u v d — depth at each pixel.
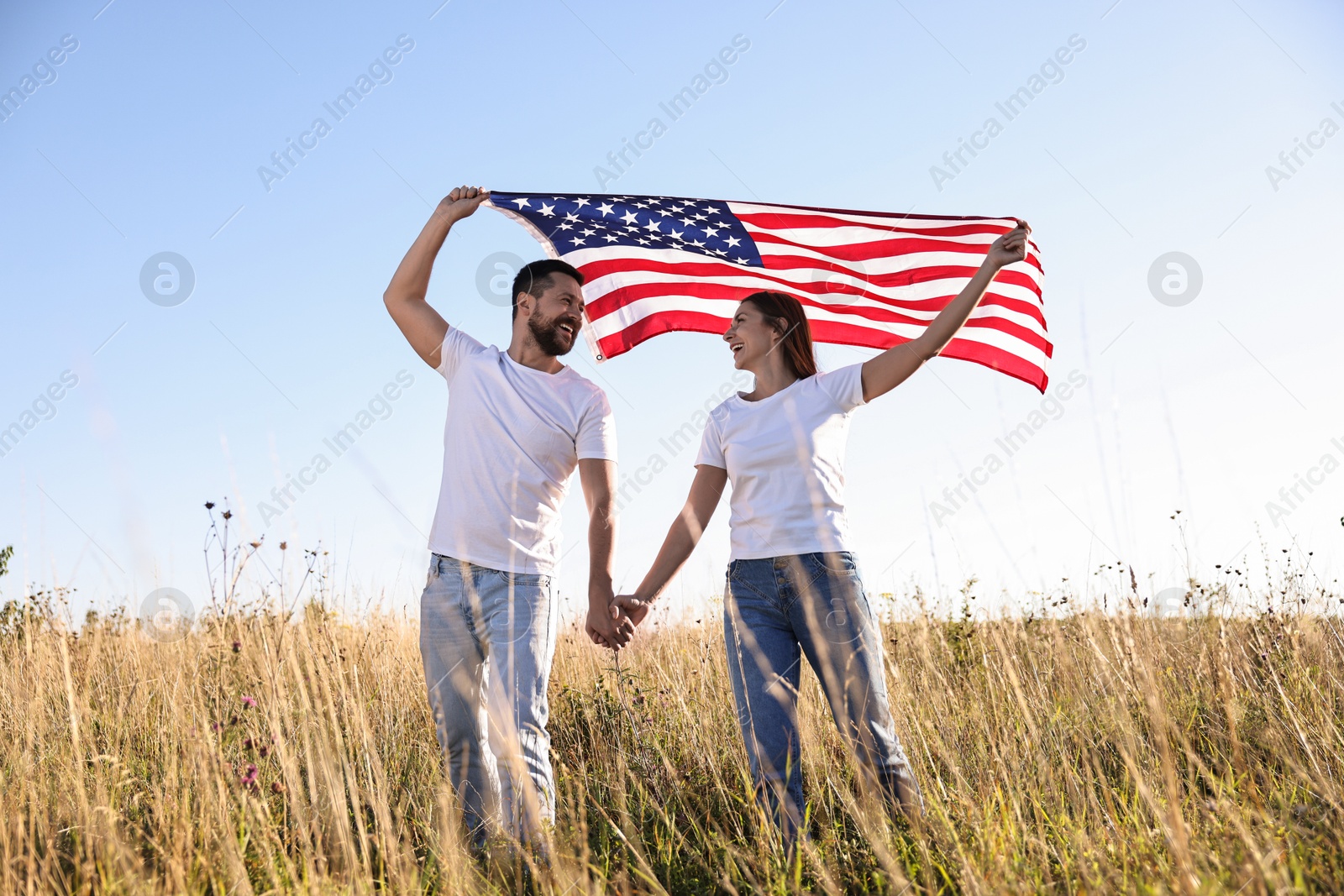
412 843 3.05
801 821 2.75
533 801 2.71
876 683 2.90
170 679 3.77
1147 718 2.99
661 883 2.65
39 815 2.84
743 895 2.48
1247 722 3.23
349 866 2.46
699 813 3.29
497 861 2.60
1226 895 1.94
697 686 4.33
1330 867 2.14
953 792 2.85
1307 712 3.16
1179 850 2.02
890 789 2.81
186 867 2.43
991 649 3.61
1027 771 2.88
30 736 3.24
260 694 3.23
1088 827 2.64
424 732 3.89
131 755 3.45
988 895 2.10
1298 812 2.57
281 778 3.04
